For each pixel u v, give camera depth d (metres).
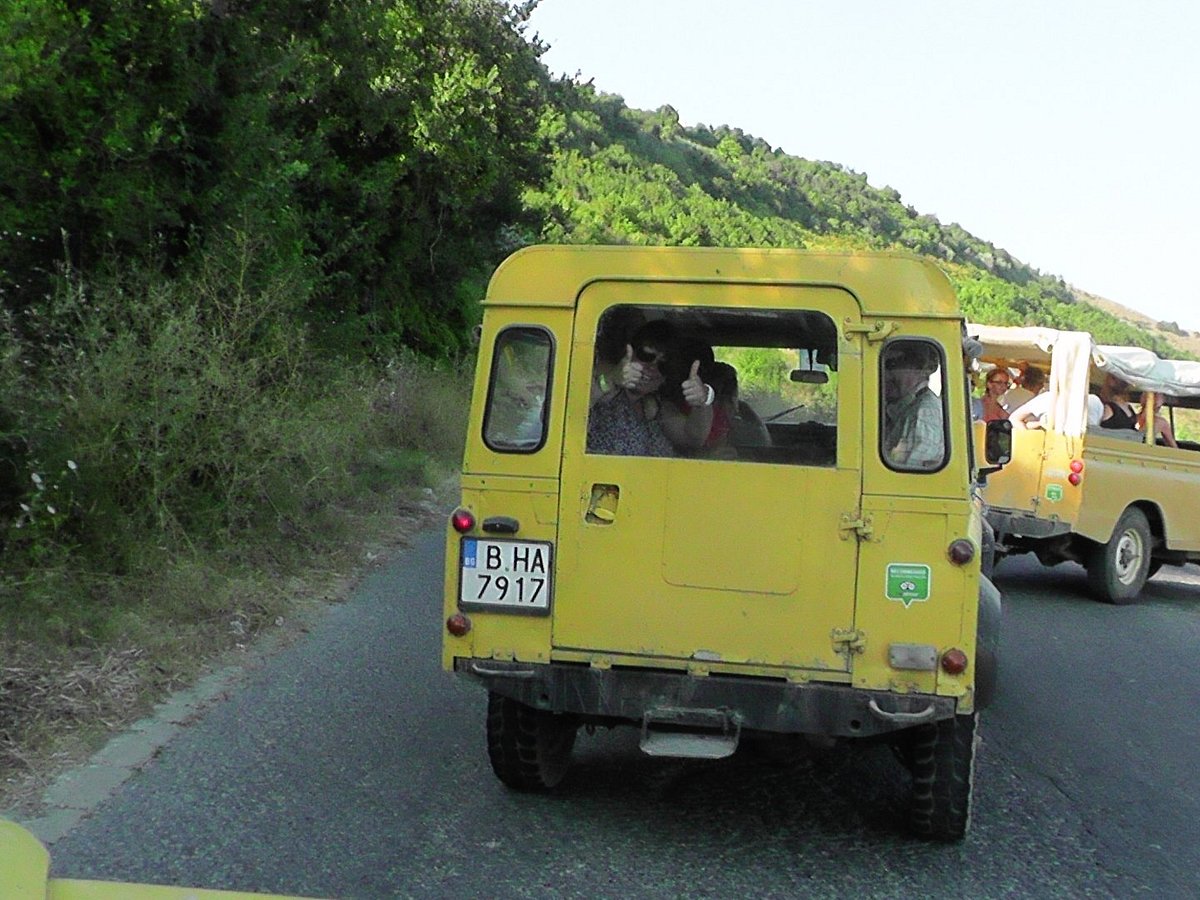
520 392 5.46
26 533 7.80
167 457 9.52
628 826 5.72
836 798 6.25
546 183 34.00
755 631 5.27
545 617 5.41
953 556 5.13
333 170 19.97
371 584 10.70
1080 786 6.61
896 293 5.24
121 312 9.69
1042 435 12.01
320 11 16.33
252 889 4.80
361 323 19.39
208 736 6.58
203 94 11.86
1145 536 12.80
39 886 2.38
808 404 5.30
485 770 6.38
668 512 5.33
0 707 6.33
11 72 8.98
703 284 5.36
